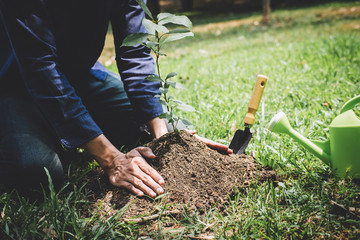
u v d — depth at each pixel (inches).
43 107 65.4
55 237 58.0
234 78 154.1
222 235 57.9
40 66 63.7
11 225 60.9
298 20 358.9
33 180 68.1
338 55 162.9
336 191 66.9
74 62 79.3
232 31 349.1
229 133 97.3
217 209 63.2
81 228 58.6
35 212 62.2
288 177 73.9
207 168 70.1
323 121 98.0
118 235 58.6
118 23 79.0
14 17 61.5
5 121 70.6
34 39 62.8
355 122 66.2
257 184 69.5
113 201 66.2
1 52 72.6
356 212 60.7
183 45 292.8
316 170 74.9
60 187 71.9
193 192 66.5
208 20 488.4
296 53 185.3
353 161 67.1
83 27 73.6
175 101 68.7
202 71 175.9
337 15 361.1
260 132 92.5
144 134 90.4
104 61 249.9
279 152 80.2
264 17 365.7
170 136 73.9
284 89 128.3
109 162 69.4
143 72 79.4
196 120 103.2
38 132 71.2
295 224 59.1
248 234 58.1
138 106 78.7
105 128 92.0
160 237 57.3
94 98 88.3
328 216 59.6
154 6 497.4
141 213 62.9
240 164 72.6
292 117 103.0
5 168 68.0
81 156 89.7
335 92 116.3
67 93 65.8
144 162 67.8
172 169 69.2
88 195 69.7
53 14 69.1
